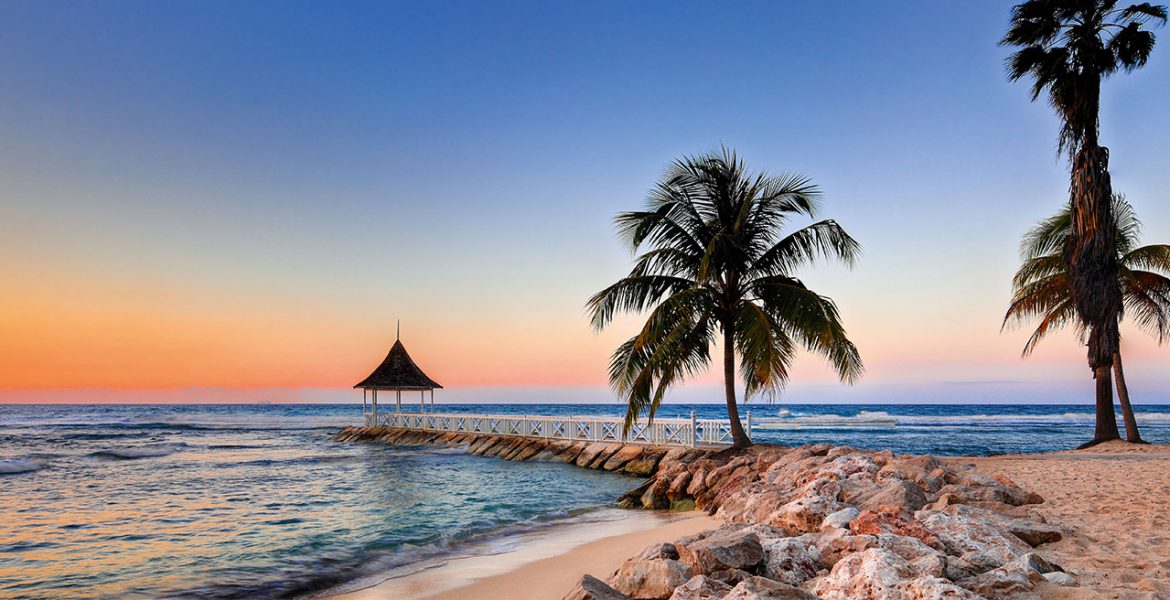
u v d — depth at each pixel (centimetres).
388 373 4325
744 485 1384
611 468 2344
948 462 1358
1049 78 1986
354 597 797
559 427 2897
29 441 4403
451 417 3759
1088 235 1967
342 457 3061
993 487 958
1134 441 2225
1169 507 866
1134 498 945
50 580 916
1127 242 2344
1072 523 793
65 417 9294
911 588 482
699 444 2222
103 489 1958
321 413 12150
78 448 3759
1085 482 1138
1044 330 2388
